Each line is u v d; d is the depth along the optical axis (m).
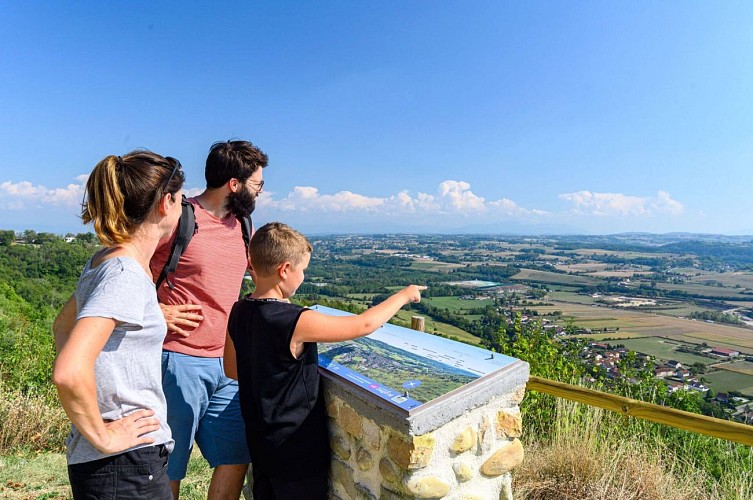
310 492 1.67
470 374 1.67
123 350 1.26
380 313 1.63
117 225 1.29
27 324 12.62
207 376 1.92
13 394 4.87
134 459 1.26
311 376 1.65
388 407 1.46
